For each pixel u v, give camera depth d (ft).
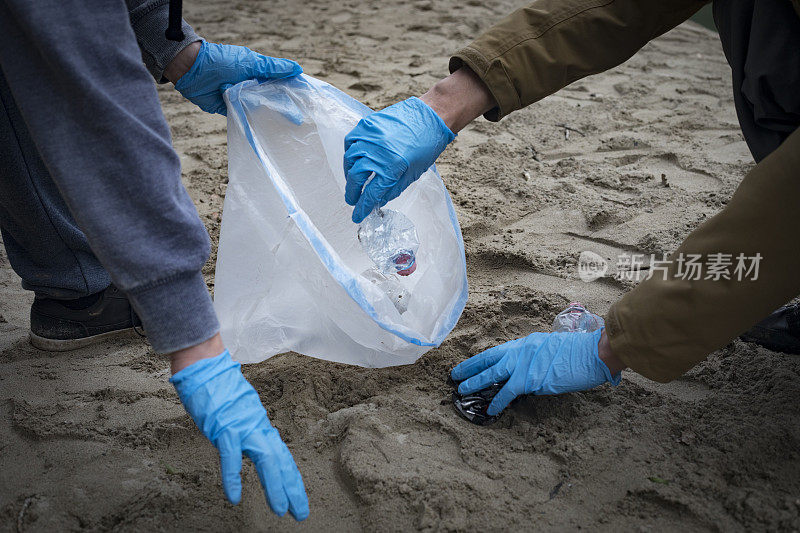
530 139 11.09
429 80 13.71
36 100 3.72
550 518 4.41
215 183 9.59
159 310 3.96
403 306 5.74
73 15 3.62
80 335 6.38
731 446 4.85
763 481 4.60
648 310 4.60
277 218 5.25
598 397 5.48
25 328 6.75
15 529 4.46
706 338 4.55
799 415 5.08
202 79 5.53
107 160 3.79
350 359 5.50
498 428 5.23
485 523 4.36
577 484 4.66
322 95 5.89
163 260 3.89
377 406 5.45
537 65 5.56
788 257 4.29
